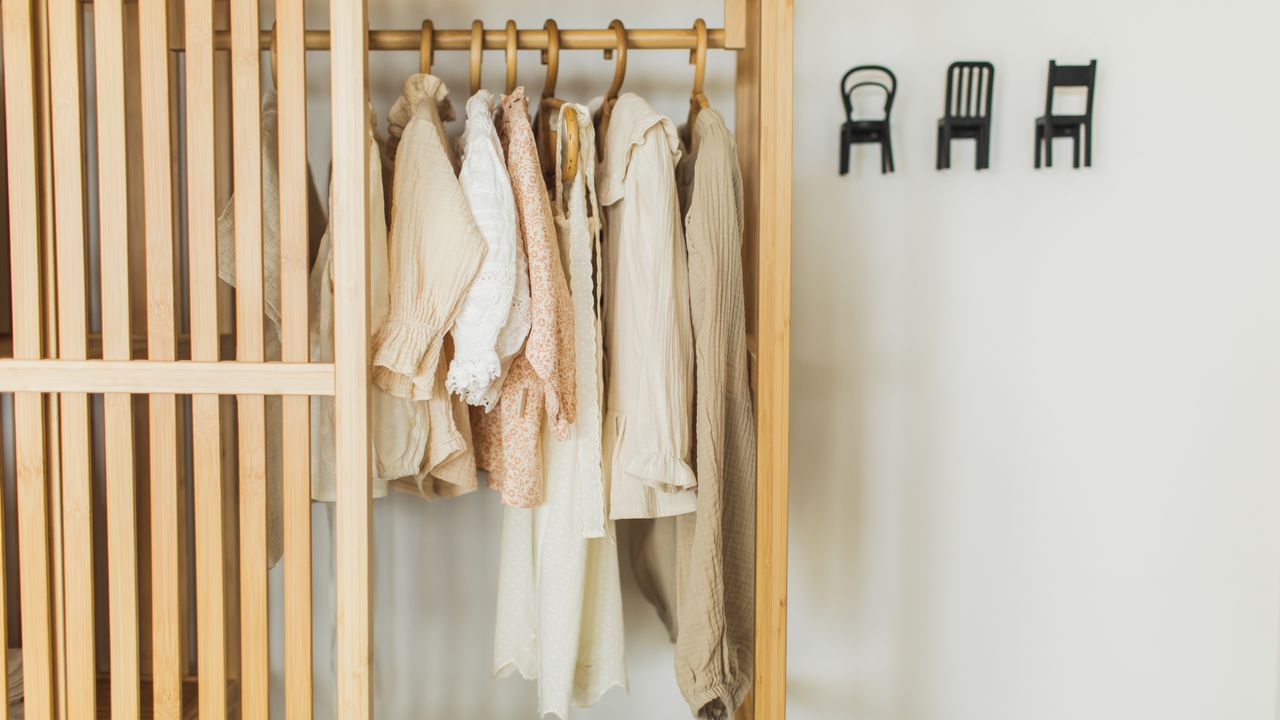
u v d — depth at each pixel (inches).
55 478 44.8
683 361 50.6
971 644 70.9
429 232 46.3
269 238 50.8
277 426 54.5
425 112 49.3
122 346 44.3
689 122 57.8
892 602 70.2
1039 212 68.6
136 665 45.3
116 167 43.8
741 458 51.1
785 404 48.9
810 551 69.5
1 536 44.8
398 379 47.4
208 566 44.8
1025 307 69.0
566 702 52.6
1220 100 68.7
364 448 44.3
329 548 65.8
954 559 70.3
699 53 54.7
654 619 67.3
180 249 60.9
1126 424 70.4
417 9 63.8
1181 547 71.4
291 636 45.1
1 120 54.9
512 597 56.2
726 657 48.9
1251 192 69.4
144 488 58.9
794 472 68.9
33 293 43.8
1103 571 71.3
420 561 66.4
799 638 70.1
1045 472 70.3
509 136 49.8
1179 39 68.2
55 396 44.3
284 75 43.6
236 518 60.0
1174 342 70.1
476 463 56.6
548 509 52.7
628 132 50.8
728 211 49.4
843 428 68.9
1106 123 68.5
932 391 69.0
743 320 50.9
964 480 69.8
